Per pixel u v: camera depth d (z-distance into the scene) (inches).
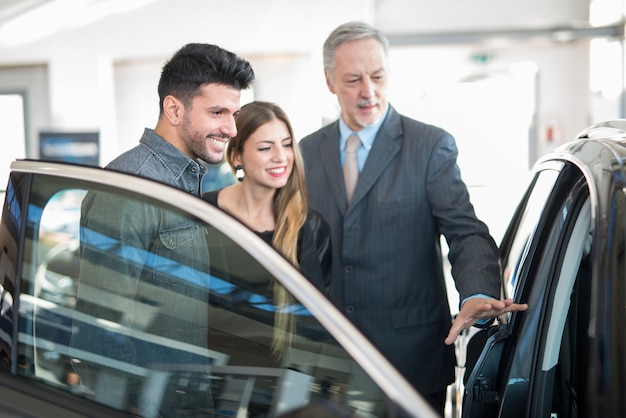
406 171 90.3
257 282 52.7
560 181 69.6
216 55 65.4
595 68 226.2
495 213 236.5
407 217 90.2
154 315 55.3
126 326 55.7
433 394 92.6
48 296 56.4
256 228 90.0
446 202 88.3
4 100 247.3
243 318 53.2
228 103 65.8
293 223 87.7
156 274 55.2
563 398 70.8
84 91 239.5
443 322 92.7
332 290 93.7
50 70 240.4
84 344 55.7
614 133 70.1
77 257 56.9
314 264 89.1
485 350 70.5
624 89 224.2
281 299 51.9
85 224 56.6
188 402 54.5
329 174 94.7
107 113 240.7
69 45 238.8
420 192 90.0
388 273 90.8
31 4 238.4
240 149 87.7
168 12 233.6
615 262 55.9
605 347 54.9
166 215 54.8
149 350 55.3
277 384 51.7
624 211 56.9
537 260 69.3
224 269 53.7
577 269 65.2
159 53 235.1
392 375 48.0
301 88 231.3
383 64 90.7
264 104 88.0
